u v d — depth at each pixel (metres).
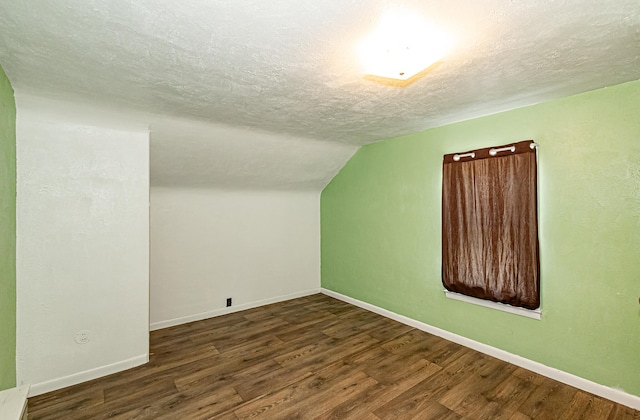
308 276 4.88
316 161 4.14
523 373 2.53
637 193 2.06
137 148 2.74
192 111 2.55
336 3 1.21
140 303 2.73
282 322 3.70
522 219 2.56
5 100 1.90
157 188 3.52
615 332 2.16
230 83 2.01
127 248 2.68
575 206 2.32
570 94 2.30
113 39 1.47
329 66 1.78
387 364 2.69
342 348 3.00
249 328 3.52
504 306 2.74
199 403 2.17
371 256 4.09
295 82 2.00
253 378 2.48
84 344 2.47
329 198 4.78
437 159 3.25
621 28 1.40
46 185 2.33
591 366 2.26
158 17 1.29
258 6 1.22
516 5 1.22
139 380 2.46
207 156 3.35
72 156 2.44
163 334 3.35
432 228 3.33
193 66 1.76
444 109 2.62
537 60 1.73
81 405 2.15
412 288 3.55
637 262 2.07
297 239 4.73
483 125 2.84
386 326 3.55
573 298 2.34
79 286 2.46
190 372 2.58
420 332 3.38
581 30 1.42
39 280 2.30
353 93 2.21
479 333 2.92
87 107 2.38
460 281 3.01
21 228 2.23
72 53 1.61
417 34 1.44
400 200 3.67
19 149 2.22
